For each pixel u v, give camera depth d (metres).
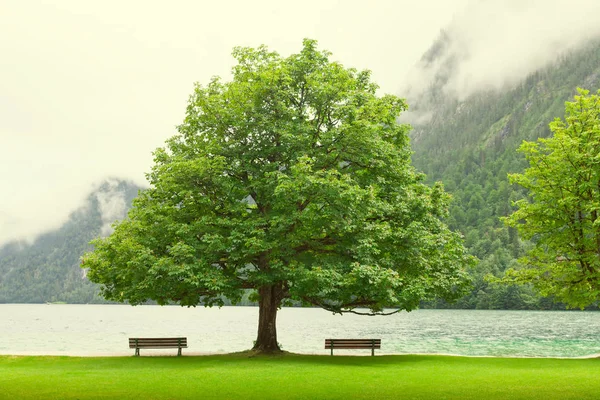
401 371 20.45
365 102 27.28
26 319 124.25
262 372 19.77
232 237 23.25
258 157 26.61
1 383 16.91
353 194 22.17
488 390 15.72
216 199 26.72
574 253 29.50
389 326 86.38
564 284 29.77
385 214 26.34
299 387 16.22
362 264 23.89
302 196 23.19
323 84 26.23
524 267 32.00
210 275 22.83
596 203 26.84
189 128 28.50
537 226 30.44
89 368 21.58
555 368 22.28
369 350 41.44
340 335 62.28
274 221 23.44
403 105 29.08
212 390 15.65
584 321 98.50
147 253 23.52
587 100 29.69
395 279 22.14
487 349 43.25
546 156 29.55
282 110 25.88
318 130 27.00
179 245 23.08
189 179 26.00
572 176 28.55
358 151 25.81
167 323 102.12
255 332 70.81
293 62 27.69
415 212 26.20
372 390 15.70
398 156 27.66
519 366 23.14
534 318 112.31
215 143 26.91
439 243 26.23
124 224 27.59
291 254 24.42
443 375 19.28
